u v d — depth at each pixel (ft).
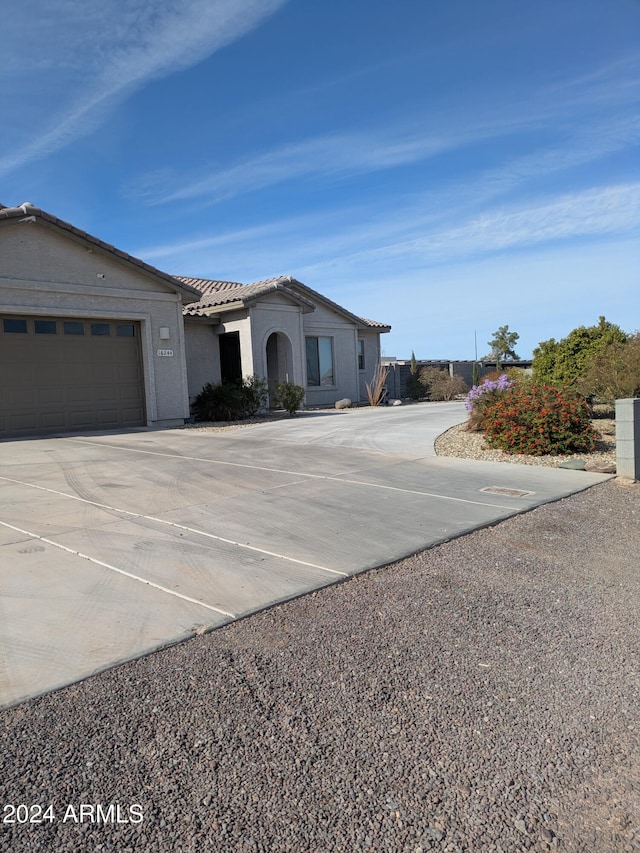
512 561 18.31
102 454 37.14
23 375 47.50
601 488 28.14
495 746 9.71
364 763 9.25
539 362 54.29
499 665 12.21
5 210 44.50
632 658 12.59
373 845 7.74
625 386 42.96
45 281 47.37
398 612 14.56
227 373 74.38
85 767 9.00
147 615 13.88
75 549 18.40
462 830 8.01
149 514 22.61
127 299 52.54
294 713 10.44
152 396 54.19
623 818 8.27
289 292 69.72
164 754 9.32
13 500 24.79
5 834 7.77
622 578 17.10
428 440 42.01
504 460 35.09
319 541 19.52
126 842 7.69
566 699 11.07
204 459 35.09
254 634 13.21
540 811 8.36
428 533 20.53
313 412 68.59
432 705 10.79
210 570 16.75
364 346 92.22
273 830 7.93
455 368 109.81
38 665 11.66
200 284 81.05
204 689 11.07
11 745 9.42
